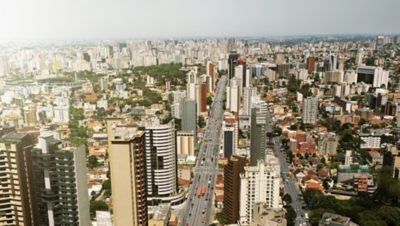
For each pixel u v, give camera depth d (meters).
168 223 119.19
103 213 103.56
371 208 136.50
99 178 127.44
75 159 80.75
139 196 85.56
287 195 146.62
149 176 142.88
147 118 164.25
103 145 146.62
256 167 124.88
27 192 83.25
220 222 130.25
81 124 157.00
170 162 144.00
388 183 144.50
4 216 83.19
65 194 82.75
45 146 81.44
